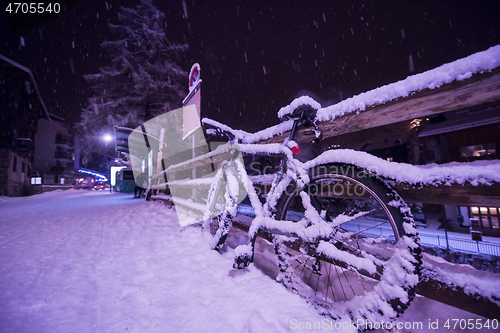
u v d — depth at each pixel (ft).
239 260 5.10
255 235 5.22
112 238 9.68
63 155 110.83
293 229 4.30
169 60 49.26
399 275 2.93
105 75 44.78
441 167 2.95
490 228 28.55
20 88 73.10
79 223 13.97
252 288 4.62
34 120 81.10
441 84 2.88
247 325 3.51
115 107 45.57
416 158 40.88
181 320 3.86
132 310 4.22
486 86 2.72
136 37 46.50
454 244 23.02
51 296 4.76
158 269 6.01
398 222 3.14
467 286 2.69
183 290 4.84
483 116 31.17
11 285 5.28
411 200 3.36
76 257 7.28
